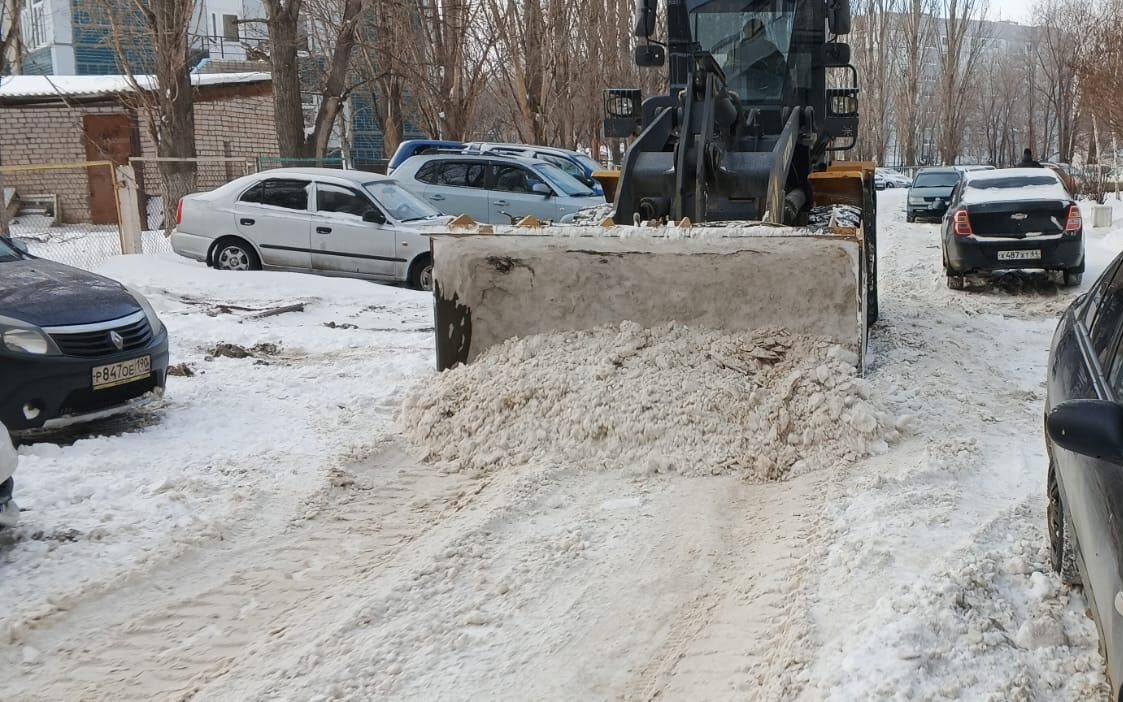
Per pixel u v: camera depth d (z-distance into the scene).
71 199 24.92
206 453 6.36
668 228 6.37
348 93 22.61
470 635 4.03
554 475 5.86
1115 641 2.75
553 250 6.85
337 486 5.78
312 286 13.01
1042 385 7.62
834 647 3.71
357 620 4.16
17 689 3.71
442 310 7.20
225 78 26.00
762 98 8.46
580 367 6.56
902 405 6.79
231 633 4.12
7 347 6.08
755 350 6.59
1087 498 3.25
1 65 14.80
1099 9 37.78
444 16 22.08
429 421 6.59
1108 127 24.08
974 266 12.70
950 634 3.70
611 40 25.62
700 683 3.66
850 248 6.32
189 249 14.49
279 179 14.25
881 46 65.25
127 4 24.06
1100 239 19.70
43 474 5.79
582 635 4.03
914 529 4.77
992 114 86.75
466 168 16.00
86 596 4.39
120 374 6.63
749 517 5.23
